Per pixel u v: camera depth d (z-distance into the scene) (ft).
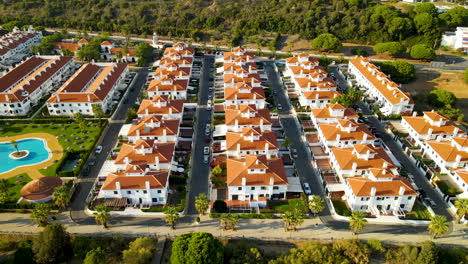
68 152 395.14
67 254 284.61
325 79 542.57
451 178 353.51
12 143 395.14
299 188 339.36
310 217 317.22
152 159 354.95
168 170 349.82
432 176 357.41
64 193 305.94
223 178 362.74
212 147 406.62
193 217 316.60
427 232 304.30
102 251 268.62
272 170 335.47
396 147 419.95
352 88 520.83
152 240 287.69
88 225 305.73
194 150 409.49
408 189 315.58
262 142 378.73
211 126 456.86
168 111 449.48
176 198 336.29
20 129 450.30
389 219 313.73
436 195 345.51
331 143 389.19
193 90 559.38
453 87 585.63
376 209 315.58
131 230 302.04
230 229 302.86
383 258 282.97
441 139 409.90
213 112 491.31
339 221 313.12
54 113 483.51
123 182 320.09
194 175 368.07
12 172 368.48
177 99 493.36
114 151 397.19
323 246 280.31
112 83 538.47
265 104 507.30
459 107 527.81
